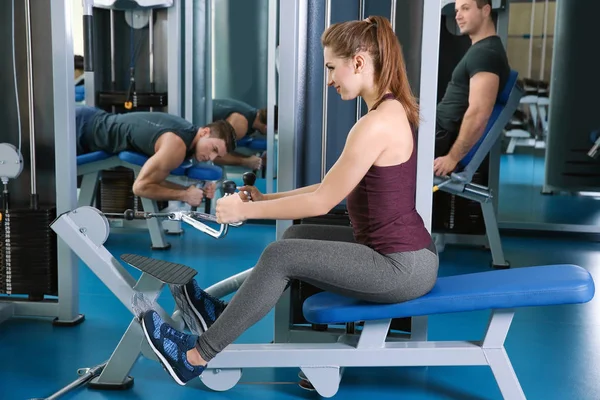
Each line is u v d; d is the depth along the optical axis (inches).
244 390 97.7
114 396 94.5
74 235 95.8
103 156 182.7
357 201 85.8
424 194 101.0
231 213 84.4
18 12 120.3
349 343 94.0
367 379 102.2
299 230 96.9
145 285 95.4
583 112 198.8
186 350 86.3
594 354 113.0
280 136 104.5
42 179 124.0
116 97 202.2
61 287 121.5
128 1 192.2
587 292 83.8
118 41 204.5
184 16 204.1
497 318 89.6
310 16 105.4
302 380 99.1
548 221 208.1
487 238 191.2
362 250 84.5
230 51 211.6
